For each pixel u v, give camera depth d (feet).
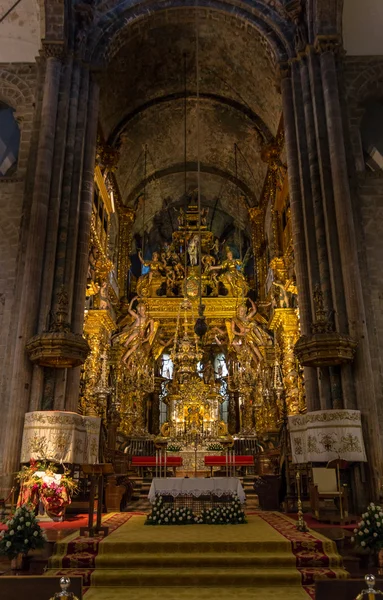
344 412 38.17
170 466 58.13
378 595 11.87
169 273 88.69
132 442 74.84
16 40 55.42
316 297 44.14
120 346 76.79
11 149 60.13
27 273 44.24
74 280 47.73
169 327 87.20
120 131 77.82
